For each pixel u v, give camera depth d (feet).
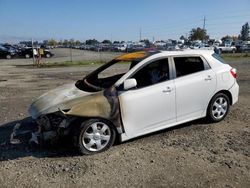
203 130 20.10
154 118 18.42
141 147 17.52
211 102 20.85
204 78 20.17
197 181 13.53
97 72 20.80
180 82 19.16
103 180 13.87
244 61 85.40
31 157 16.56
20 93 36.73
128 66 19.81
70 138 17.79
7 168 15.33
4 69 74.28
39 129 17.07
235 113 23.95
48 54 136.05
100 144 16.88
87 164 15.52
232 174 14.08
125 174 14.35
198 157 15.99
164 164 15.28
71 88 19.12
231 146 17.38
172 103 18.90
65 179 14.07
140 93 17.74
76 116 16.22
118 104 17.08
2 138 19.71
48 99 18.06
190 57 20.11
